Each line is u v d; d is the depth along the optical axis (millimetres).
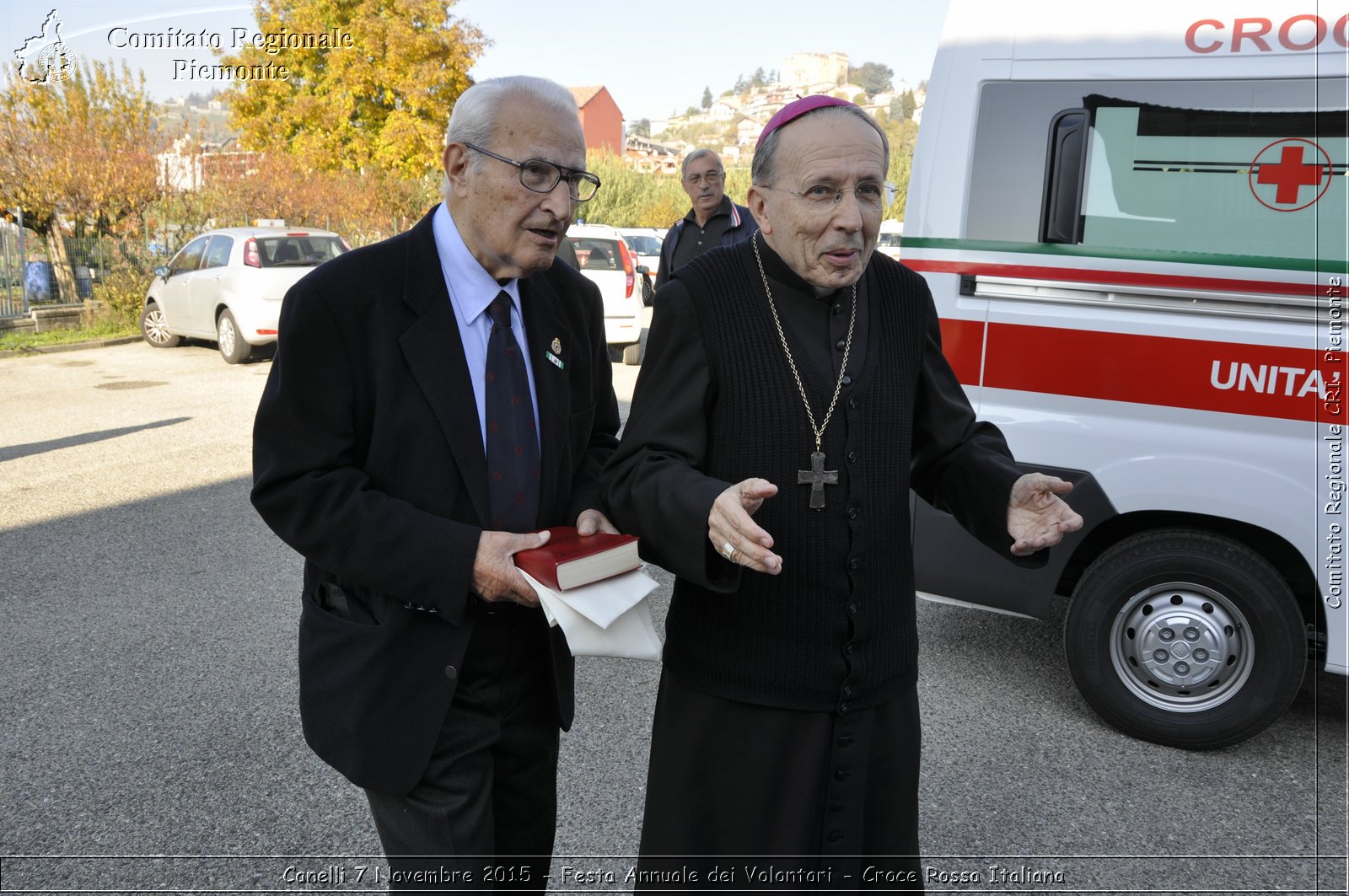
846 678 1674
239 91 18594
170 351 12555
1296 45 2906
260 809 2795
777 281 1710
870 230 1597
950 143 3350
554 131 1608
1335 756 3211
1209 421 3049
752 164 1689
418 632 1674
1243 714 3109
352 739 1688
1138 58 3090
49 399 9344
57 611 4262
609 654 1566
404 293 1680
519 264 1673
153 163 14719
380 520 1594
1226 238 2990
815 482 1649
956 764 3107
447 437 1682
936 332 1905
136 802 2820
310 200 17969
